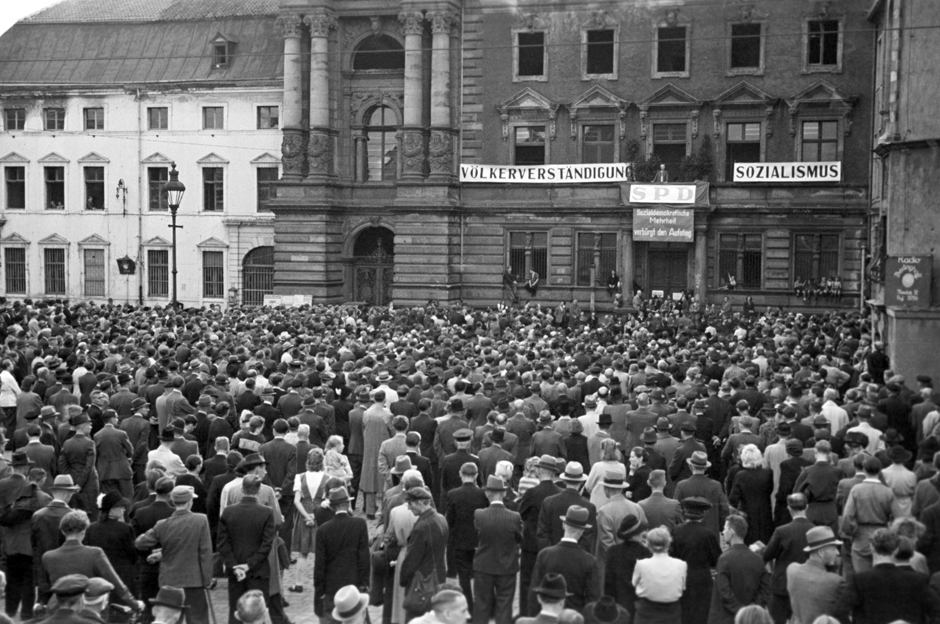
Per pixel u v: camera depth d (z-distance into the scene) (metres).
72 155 68.75
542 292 58.75
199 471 17.91
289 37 60.53
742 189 55.31
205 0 71.38
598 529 14.61
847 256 54.22
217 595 17.52
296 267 61.28
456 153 59.78
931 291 32.44
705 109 56.44
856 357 33.84
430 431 21.31
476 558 14.58
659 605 12.23
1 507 15.85
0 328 39.41
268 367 27.08
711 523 15.96
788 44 55.03
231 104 65.94
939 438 18.67
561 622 9.39
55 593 10.87
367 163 62.41
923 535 13.25
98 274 69.06
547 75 58.53
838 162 53.56
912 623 11.39
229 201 66.38
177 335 36.56
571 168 57.06
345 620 10.59
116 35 70.31
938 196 32.72
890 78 35.72
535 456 18.84
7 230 70.19
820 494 16.02
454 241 59.44
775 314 49.84
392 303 59.41
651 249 57.62
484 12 58.91
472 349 31.48
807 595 11.97
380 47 61.66
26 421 23.56
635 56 57.31
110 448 19.70
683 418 20.83
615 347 34.31
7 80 69.81
